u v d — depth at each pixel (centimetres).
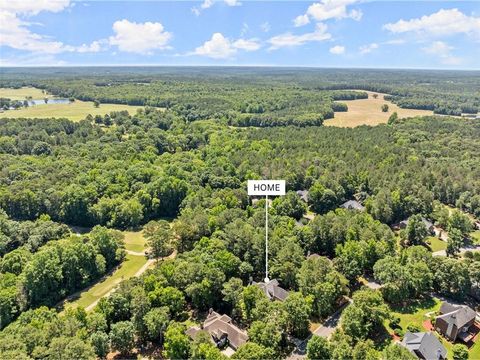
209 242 10112
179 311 8562
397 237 12619
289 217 12500
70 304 9431
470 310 8144
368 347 6638
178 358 6906
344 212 12506
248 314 8038
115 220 13512
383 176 15375
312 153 18288
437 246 12012
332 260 10356
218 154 19038
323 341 6769
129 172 15588
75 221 13775
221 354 6775
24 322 7600
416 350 7100
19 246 11494
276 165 16700
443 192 15425
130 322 7606
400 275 8925
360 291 8156
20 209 13500
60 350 6297
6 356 6056
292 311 7744
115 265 11238
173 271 8869
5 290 8656
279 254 9481
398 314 8681
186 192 14775
